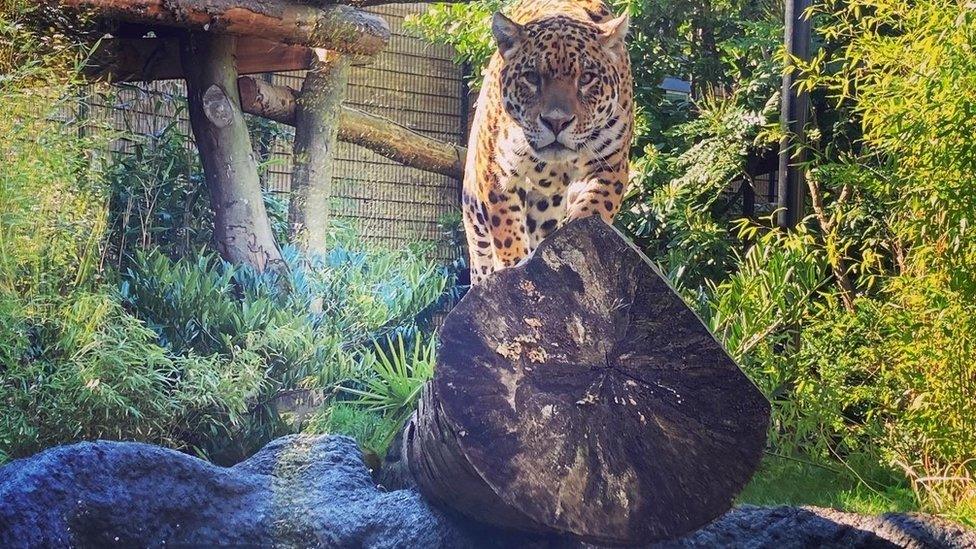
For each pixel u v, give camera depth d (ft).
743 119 25.94
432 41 30.48
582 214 15.75
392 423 19.25
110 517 10.73
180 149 22.86
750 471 9.35
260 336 17.48
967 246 16.11
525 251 16.67
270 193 26.02
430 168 27.99
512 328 9.27
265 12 19.20
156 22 18.37
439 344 9.23
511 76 15.75
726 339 19.48
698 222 25.11
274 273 20.85
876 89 17.85
